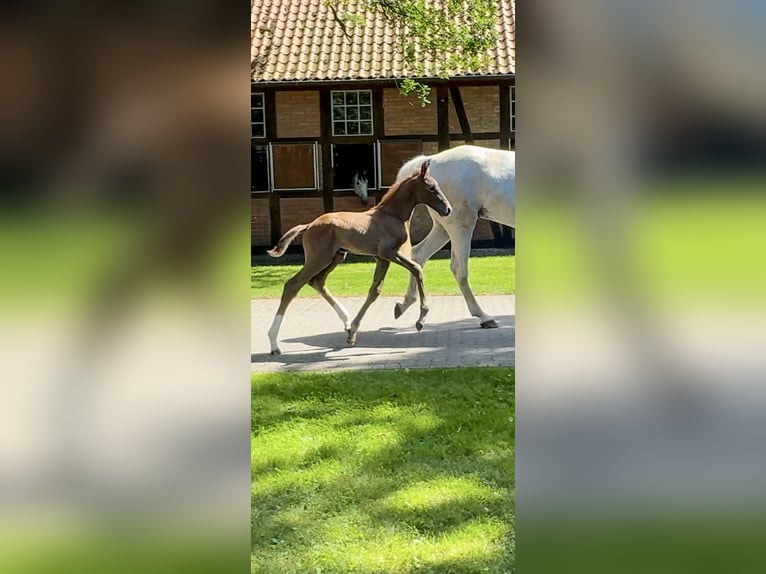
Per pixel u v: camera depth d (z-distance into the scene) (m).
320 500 2.70
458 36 9.45
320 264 5.05
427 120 11.30
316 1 12.20
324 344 5.35
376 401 3.88
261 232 11.55
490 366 4.52
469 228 5.61
